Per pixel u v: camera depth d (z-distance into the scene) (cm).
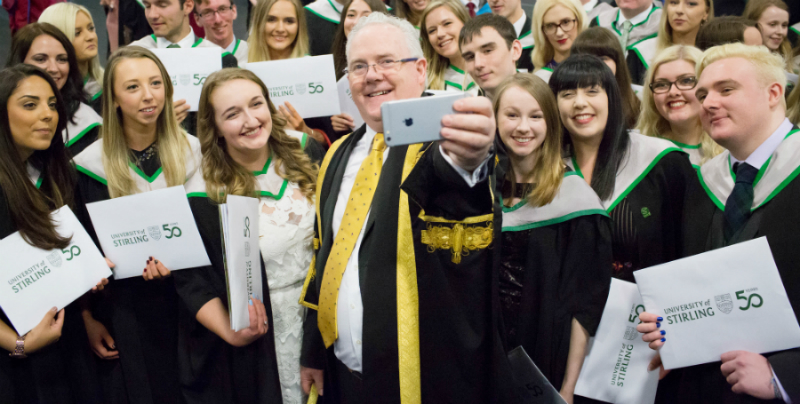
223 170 244
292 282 248
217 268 244
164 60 320
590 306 213
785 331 174
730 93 188
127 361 250
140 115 244
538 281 219
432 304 169
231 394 241
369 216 187
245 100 235
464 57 313
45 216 225
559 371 214
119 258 238
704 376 197
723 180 208
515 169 227
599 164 231
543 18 365
